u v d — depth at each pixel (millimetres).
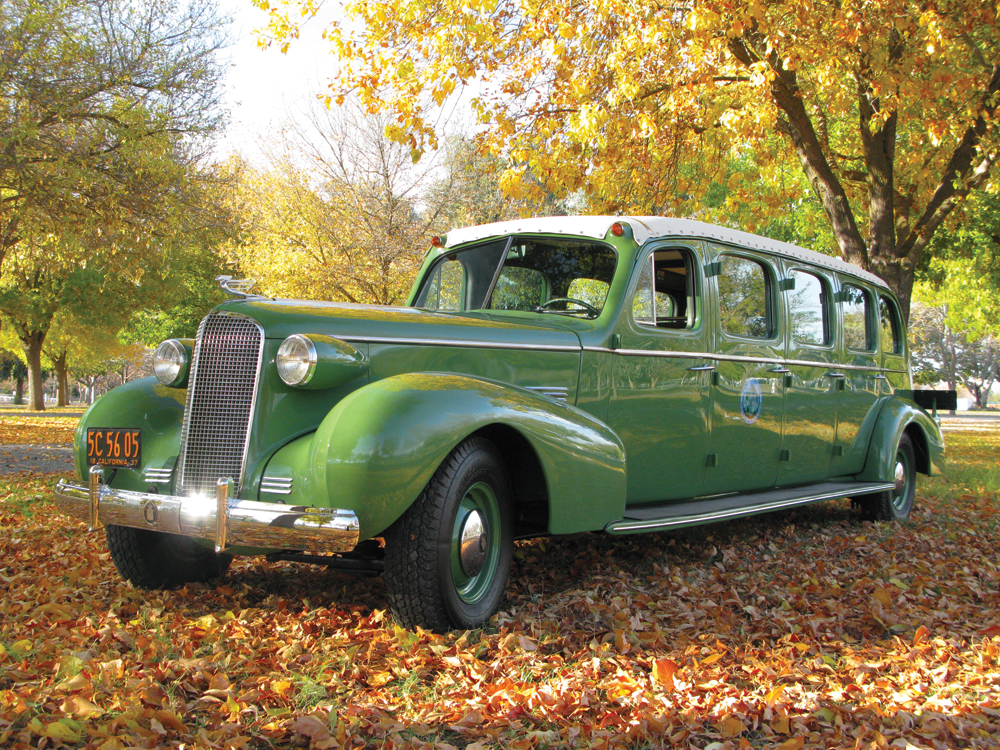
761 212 12094
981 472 9969
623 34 8695
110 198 13359
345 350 3369
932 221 10586
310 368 3242
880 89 8836
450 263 5090
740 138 9133
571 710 2584
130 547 3889
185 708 2512
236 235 17109
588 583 4188
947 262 19328
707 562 4906
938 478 9523
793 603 3996
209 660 2943
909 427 7012
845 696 2852
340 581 4219
